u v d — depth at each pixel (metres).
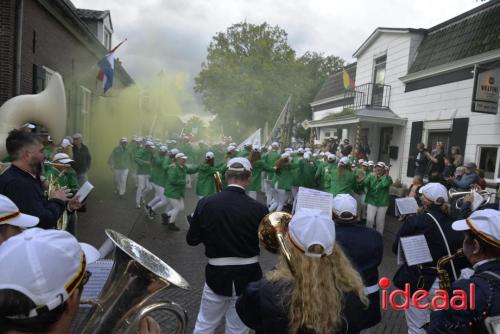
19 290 1.16
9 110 4.85
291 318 1.72
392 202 11.02
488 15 11.89
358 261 2.74
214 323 3.29
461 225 2.16
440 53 13.41
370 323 2.66
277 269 1.90
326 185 9.96
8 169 3.18
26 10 10.62
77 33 14.61
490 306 1.78
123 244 1.96
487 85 10.20
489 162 11.13
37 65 11.45
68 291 1.26
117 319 1.83
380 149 17.31
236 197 3.22
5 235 2.18
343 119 16.77
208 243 3.18
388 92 16.41
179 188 8.48
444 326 1.85
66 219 4.09
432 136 13.74
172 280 1.91
